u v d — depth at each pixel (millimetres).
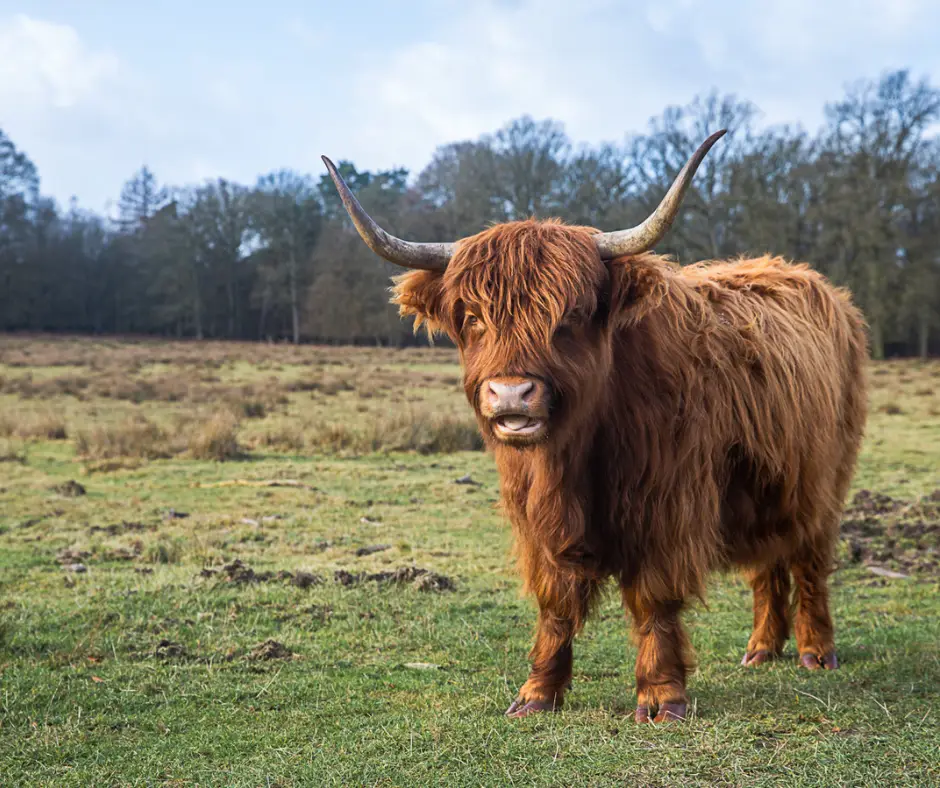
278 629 5816
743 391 4352
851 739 3490
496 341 3561
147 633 5590
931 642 5230
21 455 14625
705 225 49812
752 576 5328
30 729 4039
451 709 4219
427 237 66062
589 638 5672
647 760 3359
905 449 15562
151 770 3557
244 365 42812
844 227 47719
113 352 52781
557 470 3881
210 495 11328
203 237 79875
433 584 6848
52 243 79125
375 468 13797
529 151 57375
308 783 3314
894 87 47688
